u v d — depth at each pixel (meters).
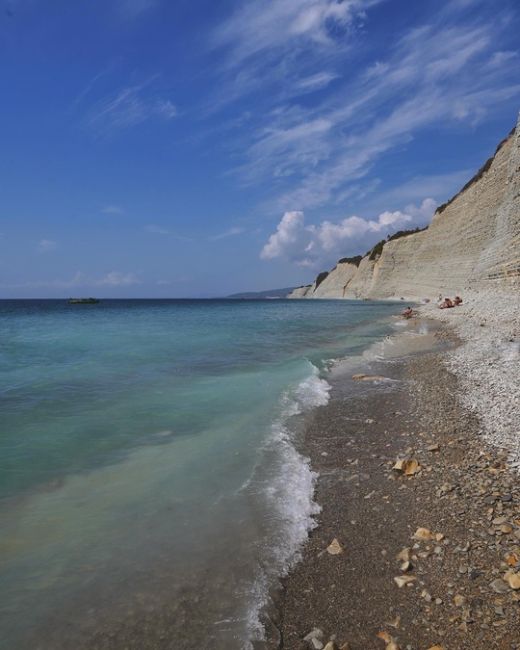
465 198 59.59
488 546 4.34
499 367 11.54
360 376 12.59
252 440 7.67
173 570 4.20
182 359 15.96
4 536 4.66
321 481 6.19
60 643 3.31
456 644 3.25
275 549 4.55
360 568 4.23
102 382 11.92
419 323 30.20
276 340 22.27
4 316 47.91
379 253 111.56
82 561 4.30
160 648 3.29
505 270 32.25
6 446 7.14
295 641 3.39
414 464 6.38
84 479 6.05
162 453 7.03
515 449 6.46
